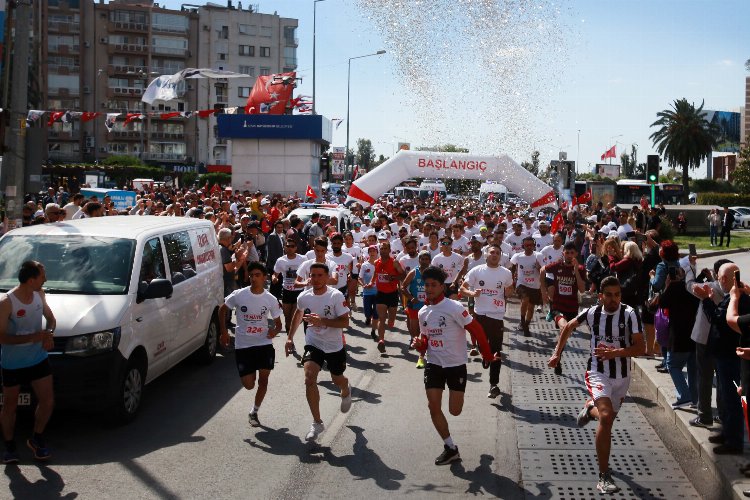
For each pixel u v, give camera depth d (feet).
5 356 20.61
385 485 19.53
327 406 27.27
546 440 23.52
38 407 20.99
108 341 23.29
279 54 289.74
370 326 45.03
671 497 18.71
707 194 219.20
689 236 140.56
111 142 269.03
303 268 35.65
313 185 141.49
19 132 39.14
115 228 28.04
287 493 18.88
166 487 19.16
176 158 272.92
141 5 267.39
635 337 20.07
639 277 33.96
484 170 85.15
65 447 22.26
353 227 61.26
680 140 214.69
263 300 24.76
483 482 19.83
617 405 20.52
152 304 26.53
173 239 30.30
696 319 22.98
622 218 64.23
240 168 137.59
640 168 190.80
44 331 20.88
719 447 20.74
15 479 19.57
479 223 78.33
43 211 51.29
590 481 19.92
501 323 30.22
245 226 51.72
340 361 24.38
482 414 26.58
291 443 22.95
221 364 33.81
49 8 255.91
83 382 22.75
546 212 94.68
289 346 24.50
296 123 134.51
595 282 42.52
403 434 24.06
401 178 85.05
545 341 40.88
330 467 20.86
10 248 26.50
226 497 18.56
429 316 21.79
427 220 58.23
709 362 22.84
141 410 26.32
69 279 25.18
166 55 272.10
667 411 26.09
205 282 32.89
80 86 262.26
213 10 279.08
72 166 181.16
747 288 19.40
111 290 24.91
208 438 23.29
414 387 30.40
